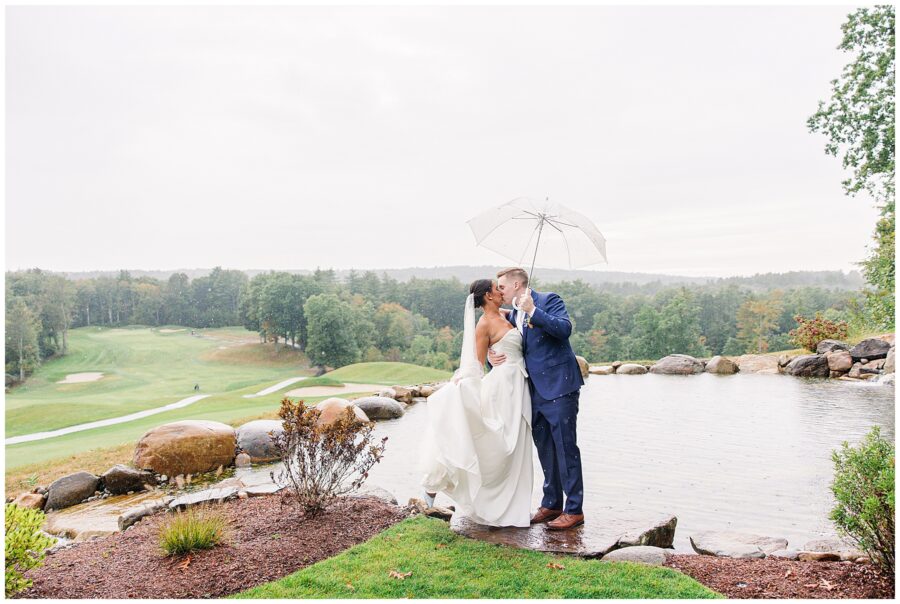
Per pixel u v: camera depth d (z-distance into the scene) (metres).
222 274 120.44
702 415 12.49
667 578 3.95
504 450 5.05
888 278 17.95
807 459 8.62
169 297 115.12
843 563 4.32
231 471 9.27
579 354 80.94
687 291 87.69
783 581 3.99
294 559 4.36
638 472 8.02
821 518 6.14
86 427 16.89
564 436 5.09
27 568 4.01
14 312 67.69
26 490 8.06
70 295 100.69
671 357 22.50
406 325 94.25
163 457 8.84
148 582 4.01
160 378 67.44
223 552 4.46
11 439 15.11
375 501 5.74
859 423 11.13
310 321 75.44
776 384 17.41
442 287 116.25
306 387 24.25
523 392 5.26
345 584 3.84
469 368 5.14
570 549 4.54
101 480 8.30
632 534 4.89
